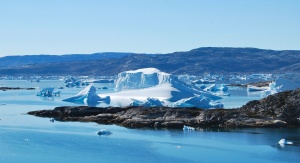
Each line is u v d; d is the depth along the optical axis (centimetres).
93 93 14350
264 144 6844
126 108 9888
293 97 8581
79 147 6831
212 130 8019
